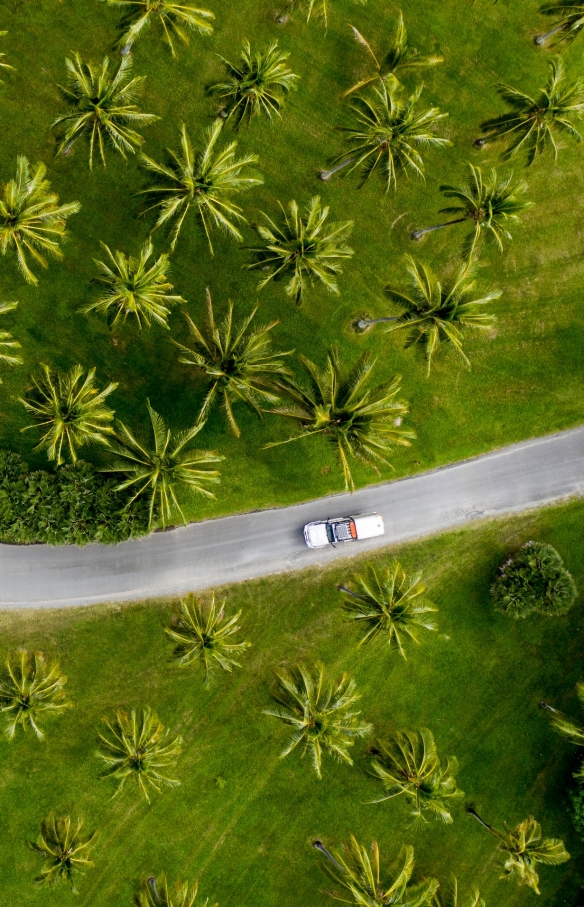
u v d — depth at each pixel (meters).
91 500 30.44
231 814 33.09
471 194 27.56
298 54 31.95
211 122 31.84
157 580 32.84
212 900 32.88
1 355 28.67
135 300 26.56
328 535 32.38
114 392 32.28
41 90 31.28
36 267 31.67
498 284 33.38
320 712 28.42
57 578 32.50
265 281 27.12
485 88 32.81
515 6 32.53
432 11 32.31
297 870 33.19
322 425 25.80
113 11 31.22
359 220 32.66
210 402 27.53
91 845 32.44
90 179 31.58
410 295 26.67
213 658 29.19
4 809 32.31
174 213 28.19
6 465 30.72
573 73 33.12
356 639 33.19
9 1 30.88
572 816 33.00
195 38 31.41
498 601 32.56
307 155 32.22
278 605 33.16
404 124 25.48
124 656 32.69
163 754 29.20
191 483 27.91
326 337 32.81
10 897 32.38
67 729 32.47
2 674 30.47
